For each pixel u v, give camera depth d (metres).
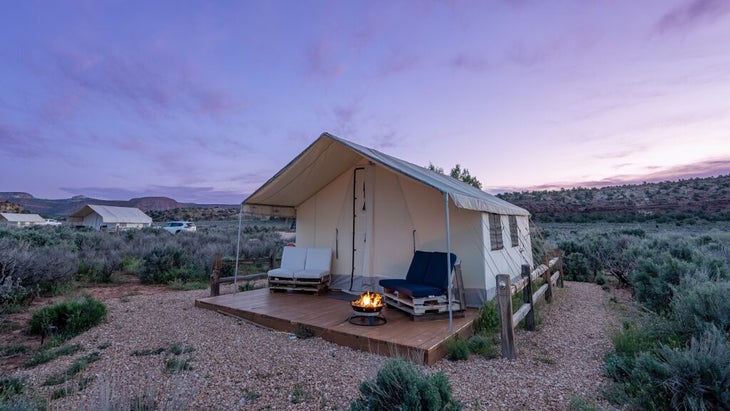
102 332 5.05
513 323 4.12
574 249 12.33
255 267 12.30
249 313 5.80
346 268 7.80
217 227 35.34
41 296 7.57
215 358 3.99
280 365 3.77
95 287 8.93
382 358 4.00
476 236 6.39
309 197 8.45
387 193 7.34
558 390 3.07
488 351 4.20
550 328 5.46
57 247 9.27
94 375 3.54
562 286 9.59
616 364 3.31
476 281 6.32
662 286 5.41
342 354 4.19
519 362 3.91
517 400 2.87
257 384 3.27
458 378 3.40
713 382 2.52
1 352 4.25
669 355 2.90
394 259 7.12
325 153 6.50
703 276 4.70
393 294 5.97
